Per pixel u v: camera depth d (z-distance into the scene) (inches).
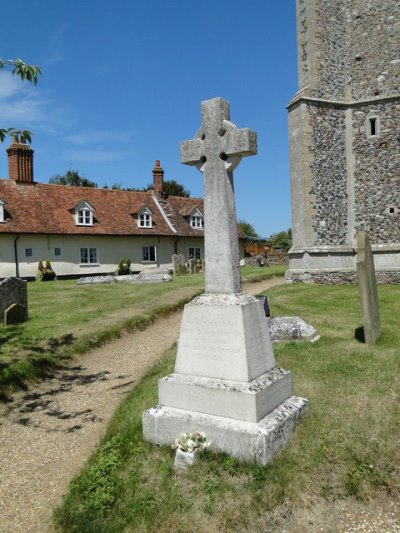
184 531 118.7
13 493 148.1
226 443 145.5
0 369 254.2
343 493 128.6
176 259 959.6
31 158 1079.6
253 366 157.8
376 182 663.1
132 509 127.8
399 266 649.6
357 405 176.9
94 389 245.4
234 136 161.9
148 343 345.1
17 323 382.0
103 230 1091.3
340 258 662.5
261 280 756.0
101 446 166.6
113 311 437.1
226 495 129.3
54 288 667.4
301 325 289.7
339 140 673.6
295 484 131.6
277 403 161.8
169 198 1350.9
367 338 265.4
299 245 657.6
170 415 157.3
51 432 192.7
